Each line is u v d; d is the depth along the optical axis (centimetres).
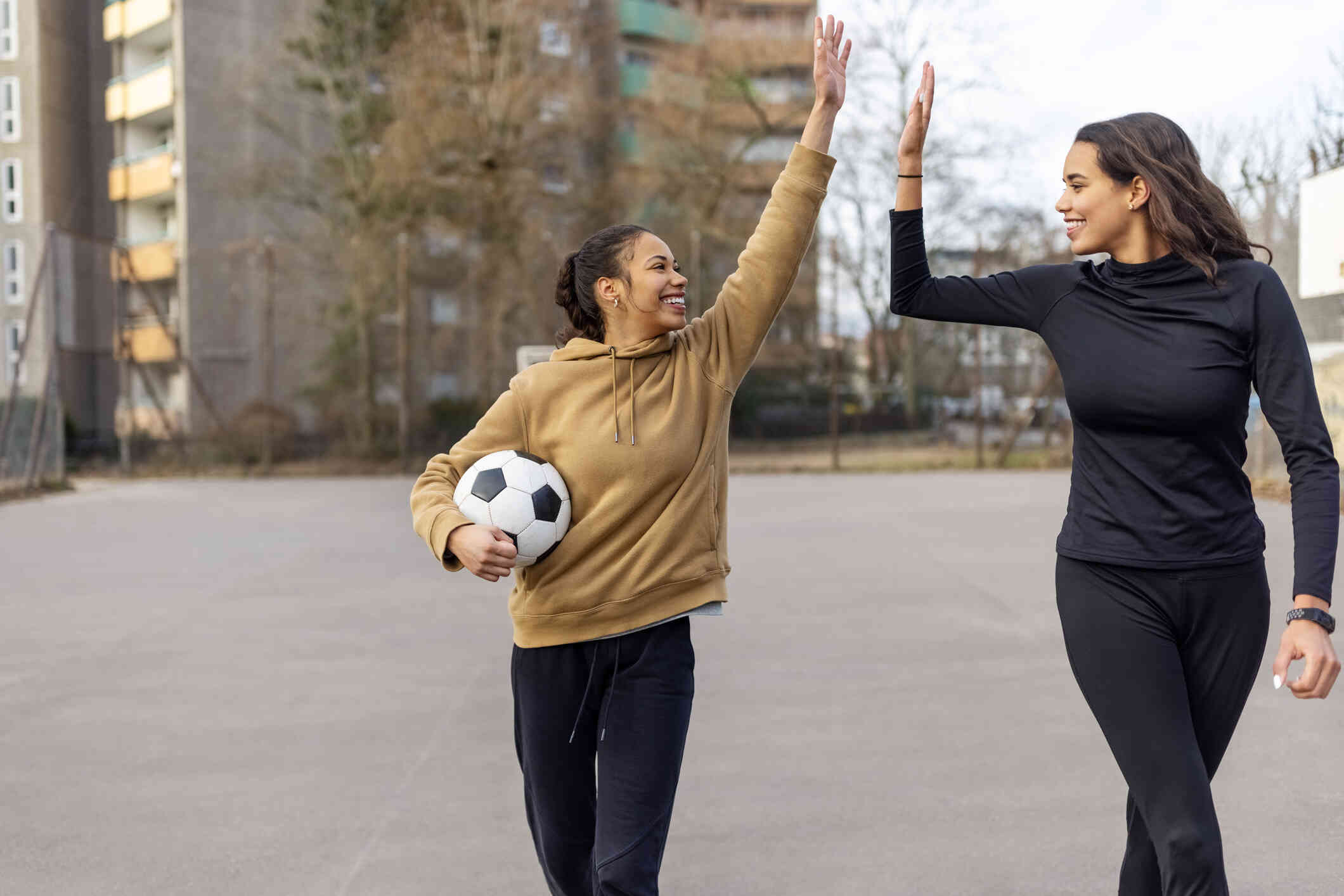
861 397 2841
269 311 2270
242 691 529
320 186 2820
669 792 233
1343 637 590
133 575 903
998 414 2888
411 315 2388
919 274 253
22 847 343
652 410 243
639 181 2872
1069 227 234
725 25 3081
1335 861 315
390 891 309
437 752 433
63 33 3450
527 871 321
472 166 2517
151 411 2284
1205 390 212
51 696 525
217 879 318
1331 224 1104
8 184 3309
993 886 305
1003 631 638
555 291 263
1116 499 223
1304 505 205
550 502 237
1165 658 218
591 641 239
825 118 262
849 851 331
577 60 2773
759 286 257
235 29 3247
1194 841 205
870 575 845
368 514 1408
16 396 1725
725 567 250
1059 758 412
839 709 482
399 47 2614
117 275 2200
